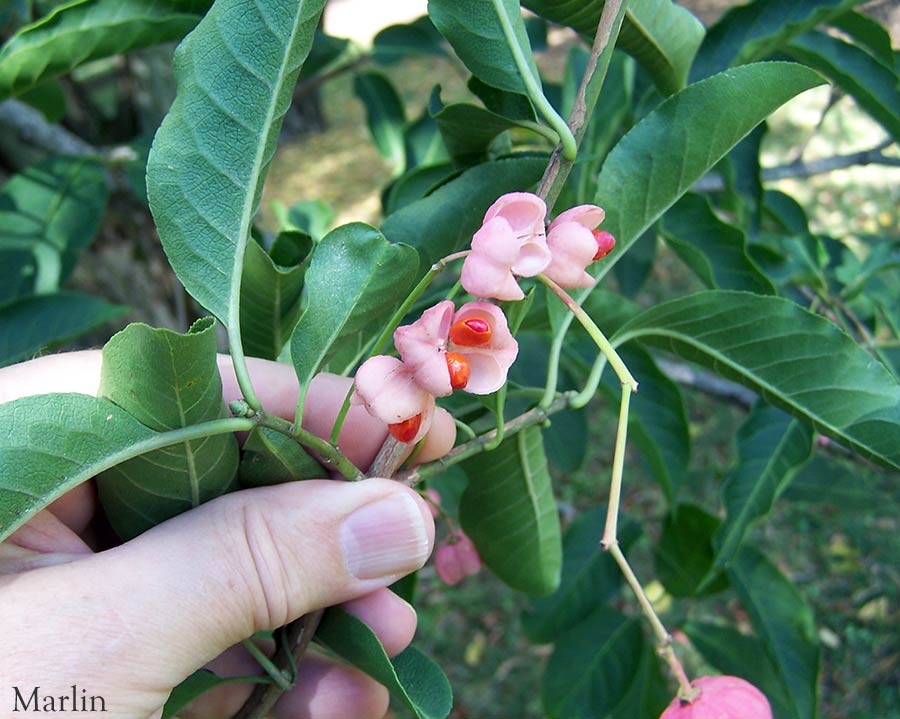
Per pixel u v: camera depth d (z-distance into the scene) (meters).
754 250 0.24
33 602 0.13
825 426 0.16
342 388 0.17
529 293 0.13
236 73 0.13
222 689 0.19
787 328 0.16
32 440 0.11
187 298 0.37
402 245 0.12
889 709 0.47
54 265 0.27
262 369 0.17
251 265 0.16
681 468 0.23
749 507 0.21
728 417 0.57
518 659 0.50
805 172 0.27
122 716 0.13
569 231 0.12
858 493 0.28
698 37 0.17
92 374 0.16
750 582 0.24
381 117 0.35
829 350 0.16
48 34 0.18
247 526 0.14
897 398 0.15
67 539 0.15
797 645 0.23
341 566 0.14
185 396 0.12
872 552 0.53
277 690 0.16
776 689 0.25
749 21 0.20
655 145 0.15
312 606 0.14
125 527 0.15
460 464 0.18
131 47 0.19
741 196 0.23
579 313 0.12
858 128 0.76
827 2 0.19
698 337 0.16
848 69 0.21
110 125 0.36
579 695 0.25
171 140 0.13
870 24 0.20
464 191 0.16
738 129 0.15
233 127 0.13
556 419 0.29
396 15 1.19
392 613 0.18
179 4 0.18
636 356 0.22
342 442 0.17
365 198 0.92
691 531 0.24
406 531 0.14
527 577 0.20
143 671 0.13
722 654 0.26
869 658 0.49
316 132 1.11
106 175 0.34
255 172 0.13
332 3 1.29
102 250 0.34
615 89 0.23
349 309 0.12
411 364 0.11
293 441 0.14
